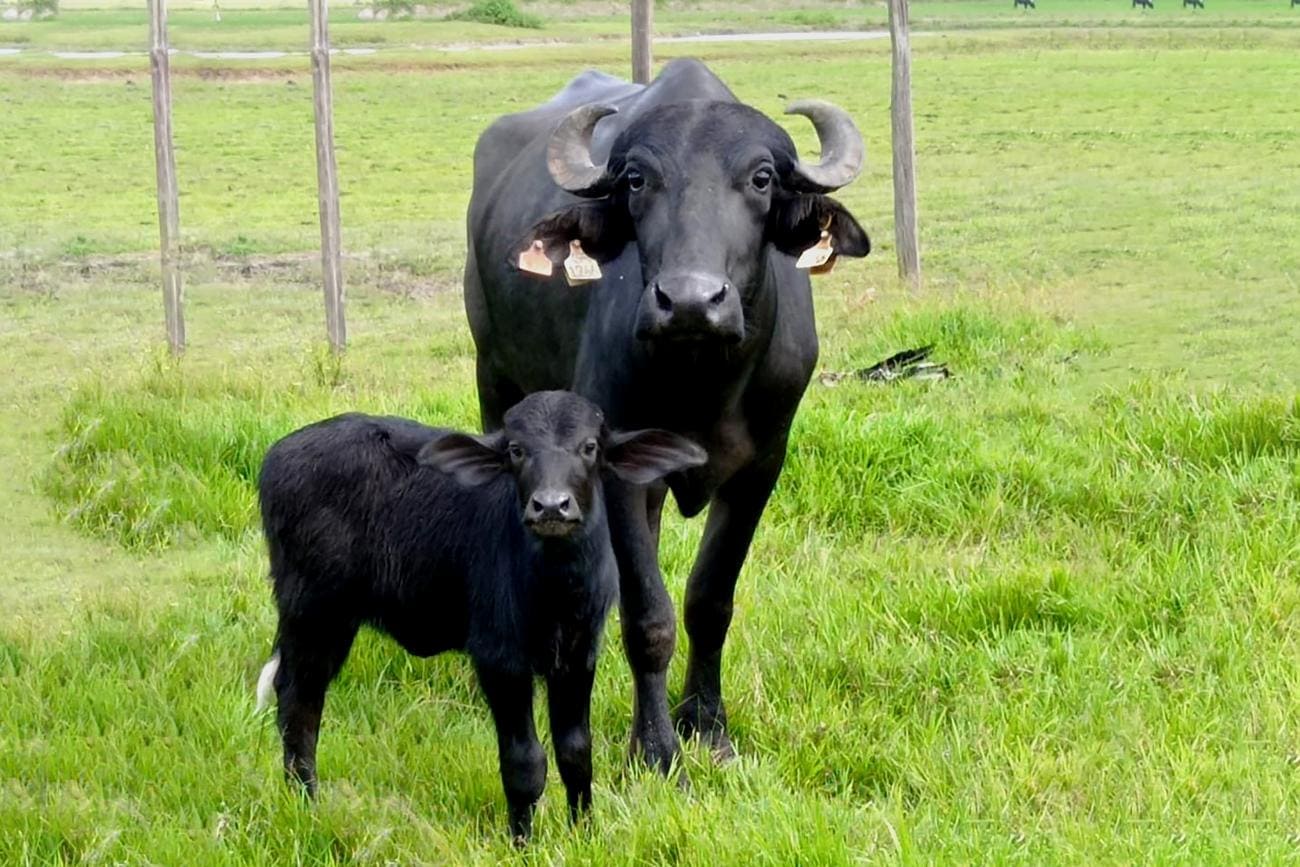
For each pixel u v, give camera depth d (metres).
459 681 6.65
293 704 5.71
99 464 9.38
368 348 13.38
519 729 5.22
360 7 53.03
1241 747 5.58
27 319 14.92
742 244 5.51
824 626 6.78
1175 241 15.87
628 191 5.72
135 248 18.31
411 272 16.98
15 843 5.25
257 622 7.29
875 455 8.57
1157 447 8.56
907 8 14.02
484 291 7.45
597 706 6.43
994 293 12.73
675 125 5.62
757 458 6.30
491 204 7.42
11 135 26.86
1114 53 39.53
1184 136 24.44
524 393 7.32
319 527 5.65
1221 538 7.38
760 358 6.02
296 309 15.31
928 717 6.05
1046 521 8.02
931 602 6.93
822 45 41.47
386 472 5.66
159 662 6.81
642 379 5.87
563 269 6.42
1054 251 15.72
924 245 16.55
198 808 5.51
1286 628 6.57
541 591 5.10
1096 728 5.84
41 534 8.74
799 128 26.44
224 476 9.21
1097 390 10.12
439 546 5.48
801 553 7.80
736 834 4.91
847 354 11.23
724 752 6.00
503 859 4.96
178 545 8.59
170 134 12.91
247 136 27.30
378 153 25.67
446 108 30.81
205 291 16.09
